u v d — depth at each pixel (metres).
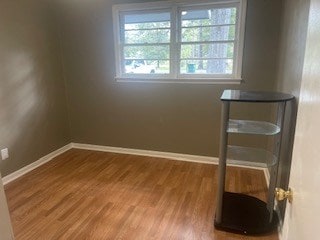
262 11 2.51
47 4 3.07
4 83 2.58
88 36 3.19
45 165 3.05
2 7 2.52
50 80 3.20
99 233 1.85
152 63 3.09
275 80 2.59
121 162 3.12
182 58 2.93
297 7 1.78
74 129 3.62
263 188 2.46
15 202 2.26
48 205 2.21
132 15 3.01
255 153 2.22
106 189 2.47
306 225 0.69
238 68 2.71
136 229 1.89
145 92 3.13
